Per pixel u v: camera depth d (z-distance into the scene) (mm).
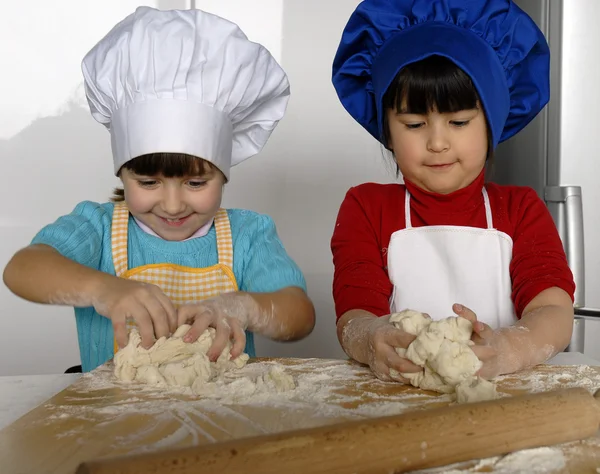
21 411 786
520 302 1099
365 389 834
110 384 846
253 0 2092
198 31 1082
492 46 1155
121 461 495
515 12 1140
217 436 659
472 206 1221
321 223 2158
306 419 709
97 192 2055
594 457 601
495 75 1113
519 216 1213
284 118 2117
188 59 1064
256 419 708
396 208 1263
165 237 1219
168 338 920
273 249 1259
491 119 1084
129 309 925
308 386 840
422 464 563
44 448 625
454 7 1139
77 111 2031
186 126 1064
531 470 576
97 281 981
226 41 1091
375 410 740
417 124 1087
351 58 1228
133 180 1097
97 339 1179
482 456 588
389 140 1181
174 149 1054
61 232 1138
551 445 620
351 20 1200
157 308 930
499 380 857
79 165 2045
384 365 872
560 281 1080
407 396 806
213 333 950
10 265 1053
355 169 2148
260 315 1049
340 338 1060
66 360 2072
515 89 1215
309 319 1123
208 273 1223
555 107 1625
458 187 1181
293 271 1211
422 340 833
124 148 1097
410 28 1148
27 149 2029
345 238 1233
